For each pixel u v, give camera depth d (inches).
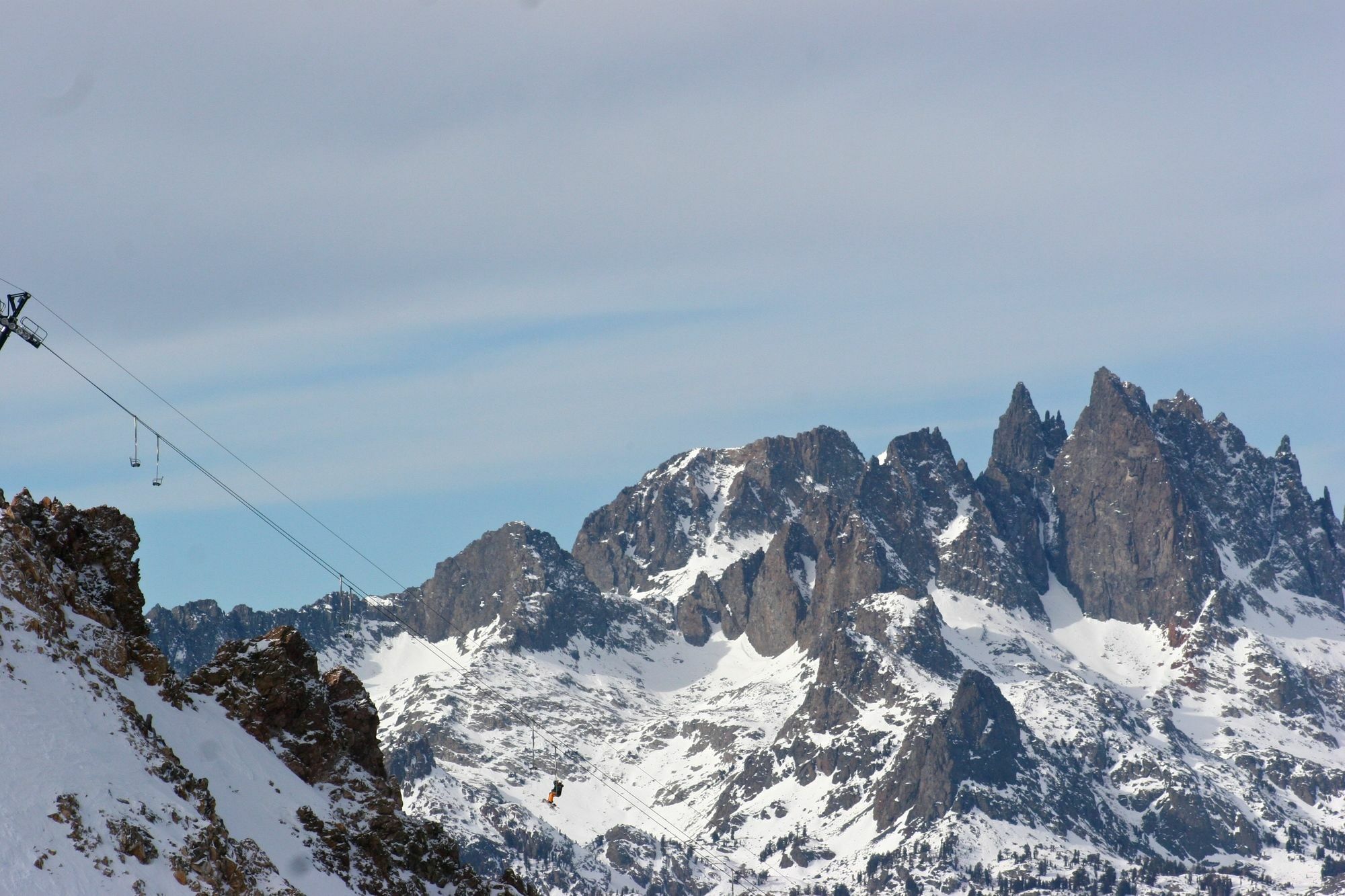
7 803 6136.8
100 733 6875.0
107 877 6117.1
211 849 6663.4
